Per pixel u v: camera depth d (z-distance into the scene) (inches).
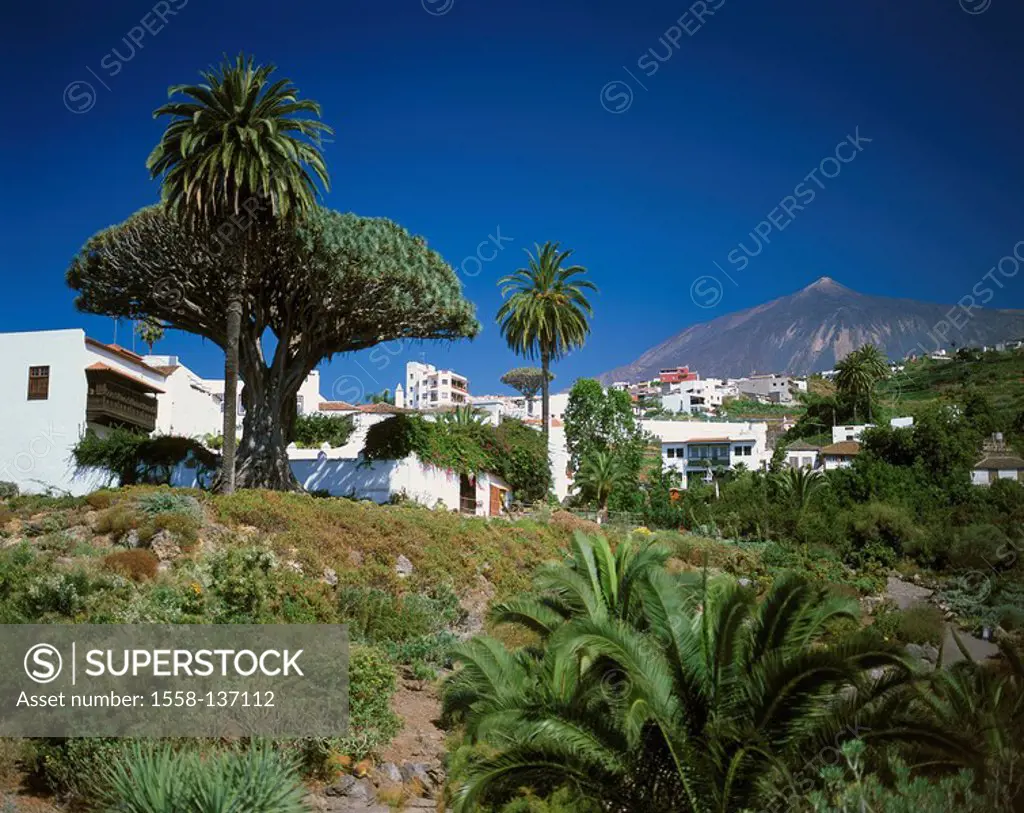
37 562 741.3
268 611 684.1
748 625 420.8
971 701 409.7
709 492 2370.8
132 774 370.3
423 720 638.5
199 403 2244.1
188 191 1144.2
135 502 978.7
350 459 1621.6
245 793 363.6
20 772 422.9
